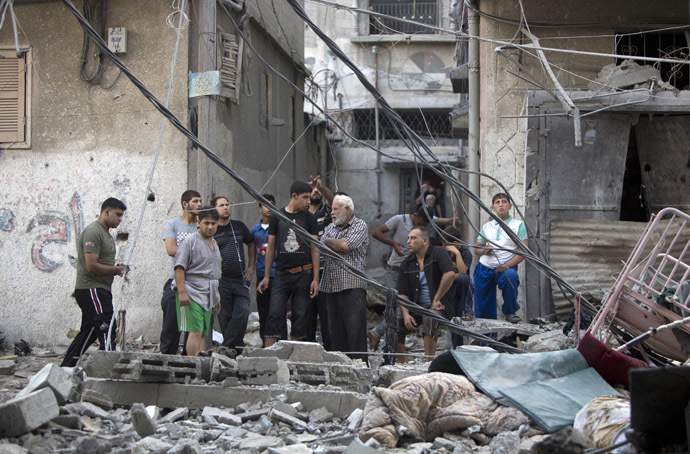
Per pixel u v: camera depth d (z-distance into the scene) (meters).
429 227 10.57
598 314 6.46
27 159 10.61
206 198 10.08
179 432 4.99
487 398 5.03
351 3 20.11
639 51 12.09
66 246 10.48
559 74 11.52
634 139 12.40
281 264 8.34
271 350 6.35
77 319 10.42
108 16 10.51
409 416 4.86
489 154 11.52
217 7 10.78
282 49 14.61
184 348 7.03
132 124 10.40
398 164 19.55
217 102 10.48
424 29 20.02
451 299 7.96
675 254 10.50
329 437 5.01
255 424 5.27
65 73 10.60
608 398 4.62
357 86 20.03
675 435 3.81
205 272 7.07
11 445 4.19
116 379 5.62
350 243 7.80
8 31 10.70
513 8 11.55
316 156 18.64
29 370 8.15
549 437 3.57
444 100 19.81
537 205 10.84
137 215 10.30
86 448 4.23
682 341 5.96
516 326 8.74
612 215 10.95
